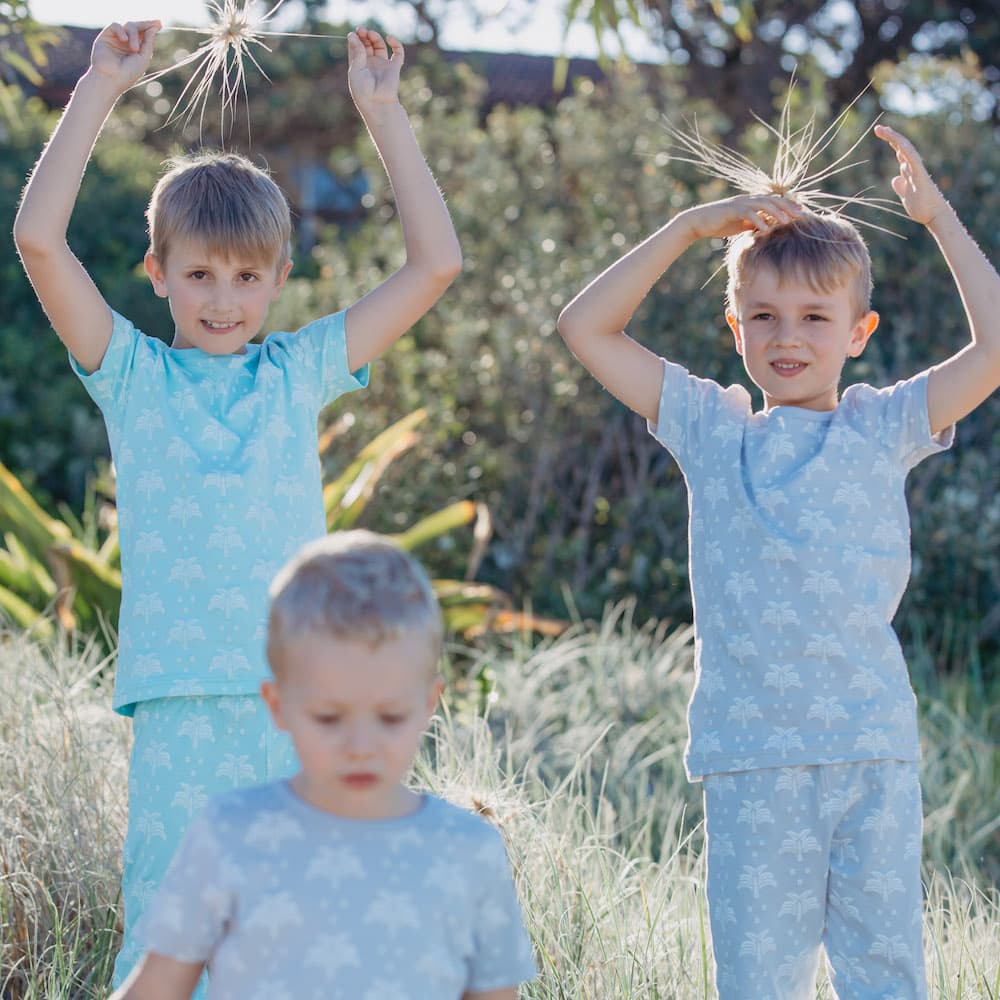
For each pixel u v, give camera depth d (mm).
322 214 14836
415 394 7957
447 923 1911
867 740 2695
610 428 7941
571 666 6254
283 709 1867
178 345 3092
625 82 8852
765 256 2936
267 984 1861
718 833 2770
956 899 4129
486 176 8812
